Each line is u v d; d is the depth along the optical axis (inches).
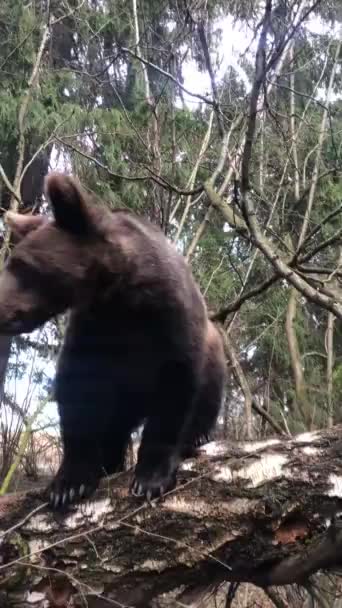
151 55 127.0
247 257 135.3
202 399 70.6
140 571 56.6
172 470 58.9
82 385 60.1
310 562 56.1
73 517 57.8
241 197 75.0
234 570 57.5
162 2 133.4
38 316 52.5
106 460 70.9
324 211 128.6
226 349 96.6
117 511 57.5
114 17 132.7
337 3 112.6
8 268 52.4
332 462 56.5
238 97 121.6
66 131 139.9
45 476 136.6
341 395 116.1
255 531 56.2
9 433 123.6
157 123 113.6
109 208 60.7
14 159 150.9
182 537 56.4
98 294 55.0
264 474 56.6
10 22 153.8
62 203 52.9
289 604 88.7
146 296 55.9
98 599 57.2
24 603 56.8
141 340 58.4
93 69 148.5
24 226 54.6
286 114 115.4
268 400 121.3
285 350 142.3
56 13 144.6
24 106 101.5
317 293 69.5
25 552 57.3
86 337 58.6
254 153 119.6
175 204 122.7
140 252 56.2
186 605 59.1
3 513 59.4
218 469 57.8
